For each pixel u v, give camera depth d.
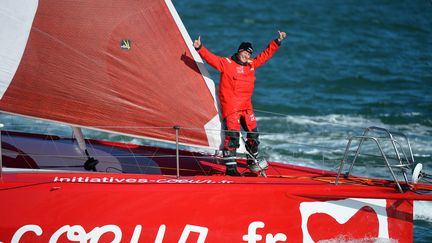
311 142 45.47
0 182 23.84
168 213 24.22
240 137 26.72
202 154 31.12
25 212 23.44
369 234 25.69
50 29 24.52
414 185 26.23
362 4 91.56
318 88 59.78
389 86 60.88
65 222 23.58
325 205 25.41
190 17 82.00
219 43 73.00
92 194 23.97
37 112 25.06
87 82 25.09
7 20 24.08
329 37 76.75
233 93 26.39
